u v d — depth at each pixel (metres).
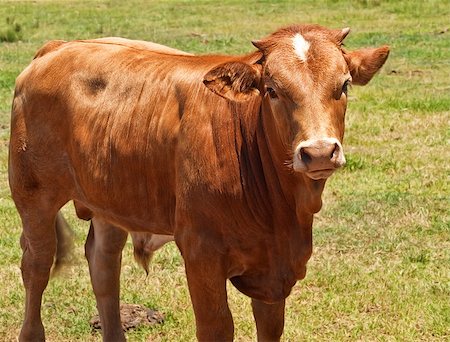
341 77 5.92
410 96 17.95
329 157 5.54
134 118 7.02
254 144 6.50
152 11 33.78
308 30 6.21
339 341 8.23
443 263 9.97
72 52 7.69
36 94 7.69
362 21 28.77
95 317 8.77
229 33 27.41
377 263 9.92
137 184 7.03
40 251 7.95
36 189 7.84
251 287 6.79
